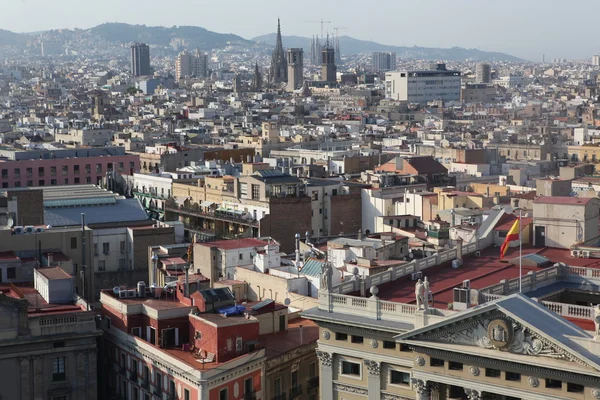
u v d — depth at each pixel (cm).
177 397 14025
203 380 13425
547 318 11131
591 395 10644
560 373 10781
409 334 11800
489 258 15562
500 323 11069
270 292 16950
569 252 15825
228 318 14412
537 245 16400
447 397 11762
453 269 14900
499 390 11238
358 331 12719
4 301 14575
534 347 10900
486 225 17075
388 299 13375
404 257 18238
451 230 19662
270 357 14275
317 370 14950
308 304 16050
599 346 10550
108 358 15825
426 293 12094
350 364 12938
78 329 15088
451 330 11531
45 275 16475
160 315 14775
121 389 15450
